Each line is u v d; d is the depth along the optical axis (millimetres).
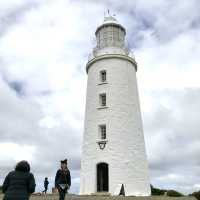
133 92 31047
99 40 34000
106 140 28016
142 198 20531
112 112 28953
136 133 29344
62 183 12594
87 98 31562
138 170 28047
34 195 21656
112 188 26438
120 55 31281
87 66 33094
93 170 27750
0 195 19094
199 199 31656
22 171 8344
